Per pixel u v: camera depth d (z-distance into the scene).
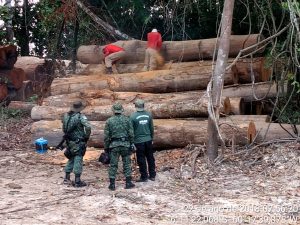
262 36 12.69
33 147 12.73
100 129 11.84
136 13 17.03
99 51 15.02
